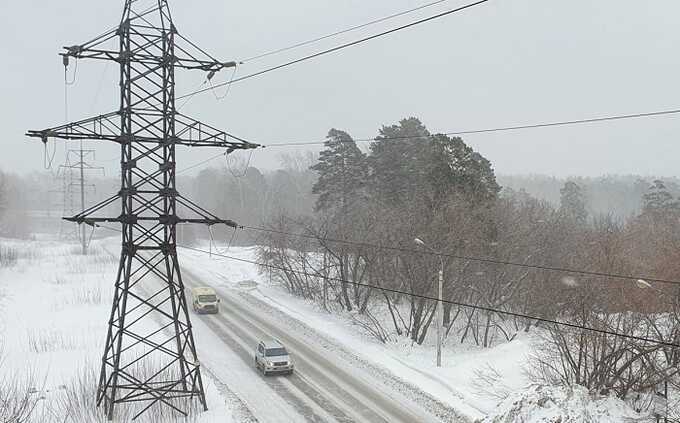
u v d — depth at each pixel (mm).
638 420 22219
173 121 23516
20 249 83375
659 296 27219
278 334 38875
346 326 41812
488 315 41062
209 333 38344
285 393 26969
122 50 22891
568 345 28797
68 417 22297
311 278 53312
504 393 27016
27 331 36781
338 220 51844
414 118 57625
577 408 21531
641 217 71250
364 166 59562
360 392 27422
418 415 24531
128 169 23250
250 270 65938
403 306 48125
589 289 28328
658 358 27750
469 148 44812
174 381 25562
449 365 32469
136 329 37750
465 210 40594
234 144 24188
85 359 30297
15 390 22609
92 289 52219
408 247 40188
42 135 21391
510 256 45125
